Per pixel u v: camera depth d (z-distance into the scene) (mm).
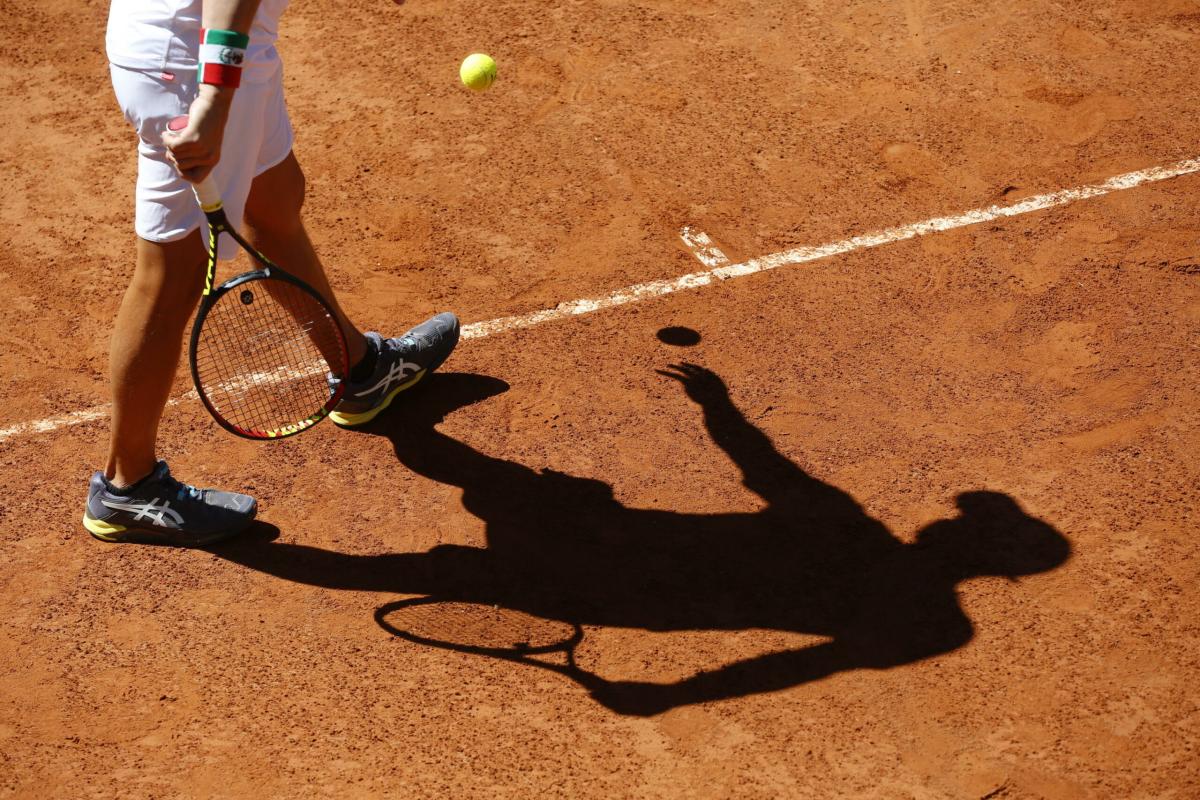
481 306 18641
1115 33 24844
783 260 19375
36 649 13344
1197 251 19094
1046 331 17703
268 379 16984
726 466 15625
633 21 25719
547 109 23156
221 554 14562
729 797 11641
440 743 12258
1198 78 23406
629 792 11727
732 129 22500
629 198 20875
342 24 25844
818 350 17547
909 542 14359
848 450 15789
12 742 12305
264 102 12945
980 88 23359
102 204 21156
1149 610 13336
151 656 13266
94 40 25641
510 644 13320
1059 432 15883
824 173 21312
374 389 16078
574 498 15227
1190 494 14797
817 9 25922
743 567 14156
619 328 18109
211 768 12039
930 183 20969
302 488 15500
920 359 17297
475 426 16438
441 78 24094
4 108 23562
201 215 12883
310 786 11844
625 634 13398
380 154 22109
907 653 13023
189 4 12078
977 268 19016
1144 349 17234
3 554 14562
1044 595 13586
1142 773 11648
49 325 18438
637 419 16453
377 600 13914
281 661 13195
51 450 16141
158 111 12289
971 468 15383
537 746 12203
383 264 19562
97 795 11781
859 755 12000
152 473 14328
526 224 20359
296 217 14797
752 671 12906
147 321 13109
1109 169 21109
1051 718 12234
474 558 14438
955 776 11742
